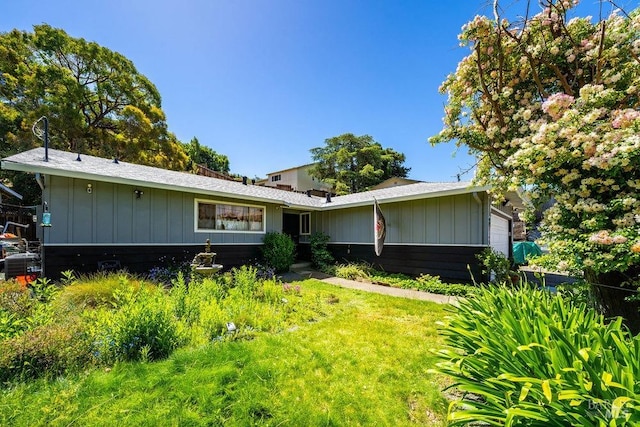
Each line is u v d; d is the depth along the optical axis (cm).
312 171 2952
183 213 721
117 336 271
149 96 1858
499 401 154
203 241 757
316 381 241
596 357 145
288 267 916
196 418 188
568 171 243
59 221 553
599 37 259
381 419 197
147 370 243
